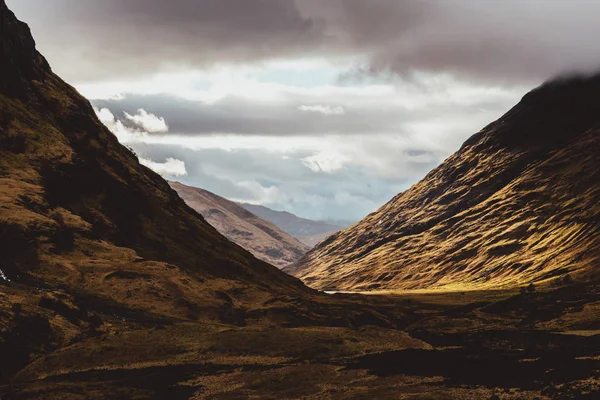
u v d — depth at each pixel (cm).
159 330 19612
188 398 14538
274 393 14850
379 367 17312
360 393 14625
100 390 14938
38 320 17800
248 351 18738
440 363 17788
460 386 15138
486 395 14312
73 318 19175
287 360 18125
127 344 18175
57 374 16162
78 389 14925
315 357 18550
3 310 17512
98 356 17275
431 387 15038
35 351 16938
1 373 15738
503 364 17525
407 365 17562
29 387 14950
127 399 14350
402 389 14912
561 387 14625
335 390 14925
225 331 19988
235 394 14788
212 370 16812
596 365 16800
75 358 16962
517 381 15512
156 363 17275
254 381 15788
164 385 15450
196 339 19362
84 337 18325
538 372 16388
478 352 19500
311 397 14462
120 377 16012
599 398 13788
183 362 17475
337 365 17538
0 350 16150
